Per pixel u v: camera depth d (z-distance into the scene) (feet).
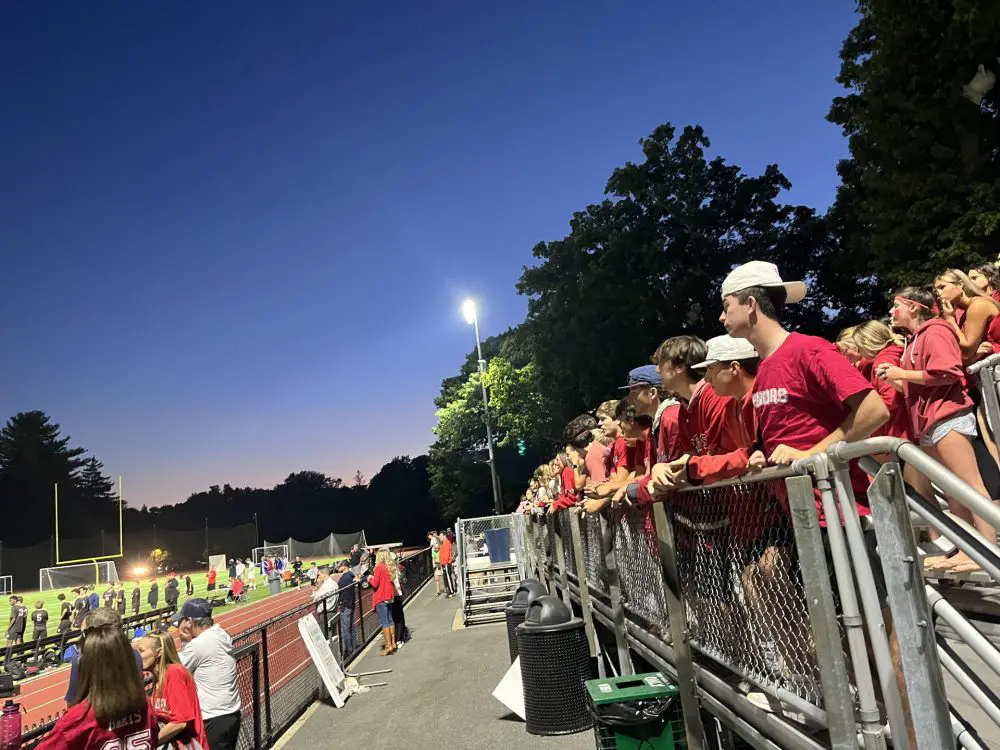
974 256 50.85
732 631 10.64
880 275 61.00
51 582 224.33
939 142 55.57
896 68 56.65
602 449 21.25
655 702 14.25
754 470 8.69
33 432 380.58
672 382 12.20
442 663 39.45
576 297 97.60
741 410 10.30
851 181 78.43
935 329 11.47
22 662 76.23
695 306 91.71
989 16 47.93
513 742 22.24
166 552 292.40
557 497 31.71
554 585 36.09
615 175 96.43
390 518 339.36
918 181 55.57
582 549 24.71
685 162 95.20
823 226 87.61
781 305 9.12
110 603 118.83
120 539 293.43
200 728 17.99
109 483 417.08
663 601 14.06
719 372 10.46
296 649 33.06
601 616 22.91
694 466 9.99
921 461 5.65
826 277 89.20
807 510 7.38
